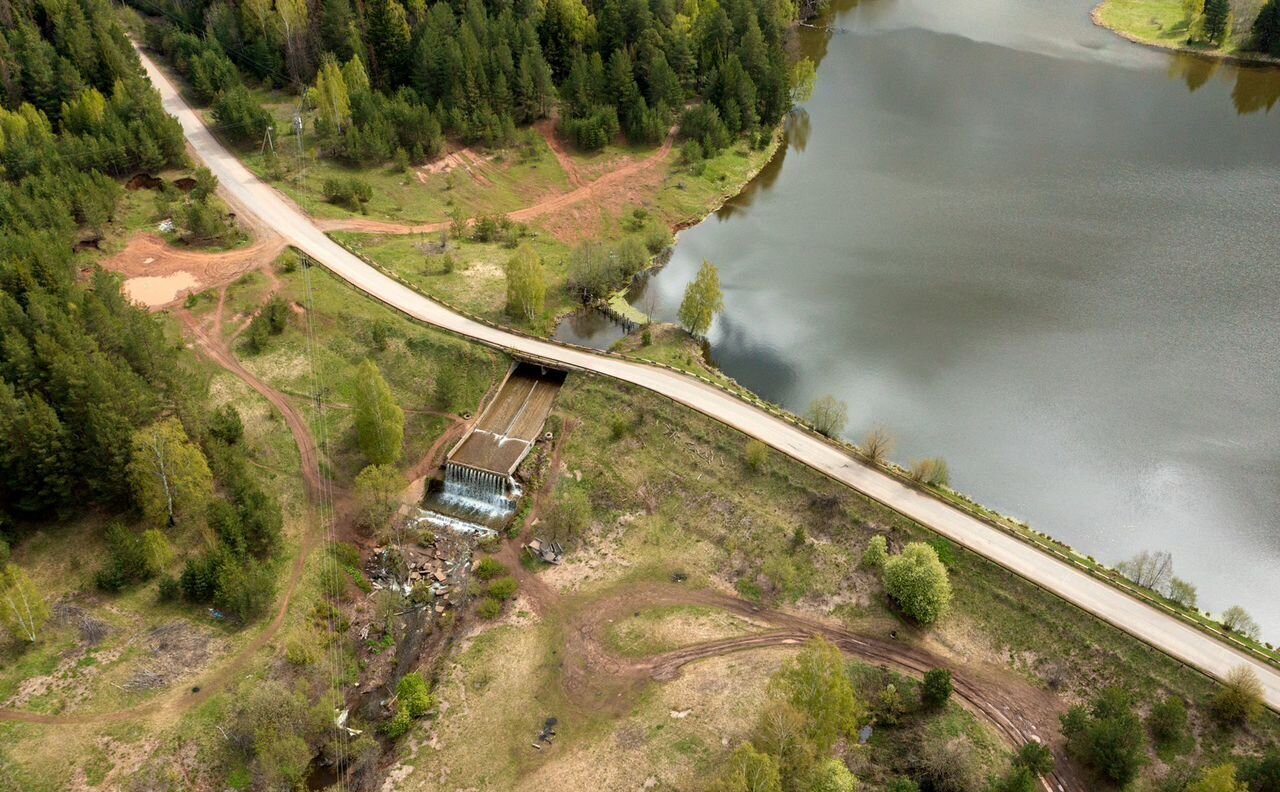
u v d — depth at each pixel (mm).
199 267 156125
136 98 183750
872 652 104250
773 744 82750
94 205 154125
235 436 122625
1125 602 104062
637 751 94438
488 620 110875
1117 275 174625
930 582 104062
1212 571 115625
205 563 104875
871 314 165750
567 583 115688
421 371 144000
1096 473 130500
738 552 117125
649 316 160875
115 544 104125
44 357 109375
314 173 189500
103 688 94500
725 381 144125
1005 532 112938
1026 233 189125
